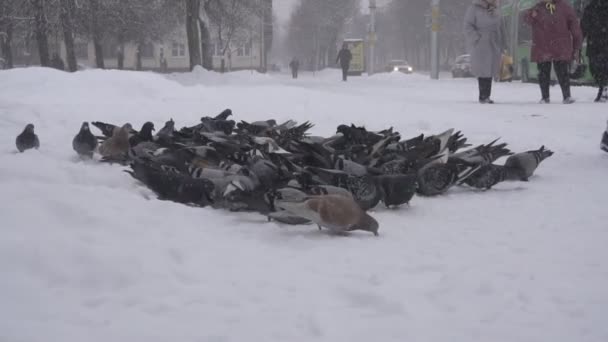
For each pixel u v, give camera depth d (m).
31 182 4.94
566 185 6.73
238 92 17.84
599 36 15.06
